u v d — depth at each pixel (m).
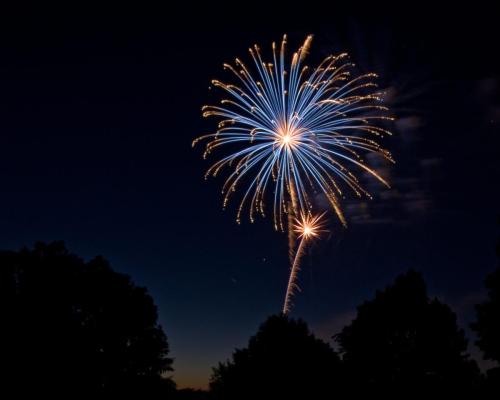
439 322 36.81
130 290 39.94
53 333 36.22
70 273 38.34
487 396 34.84
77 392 36.00
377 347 36.97
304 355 36.16
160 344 40.03
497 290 35.09
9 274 37.56
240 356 37.06
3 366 35.12
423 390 35.78
